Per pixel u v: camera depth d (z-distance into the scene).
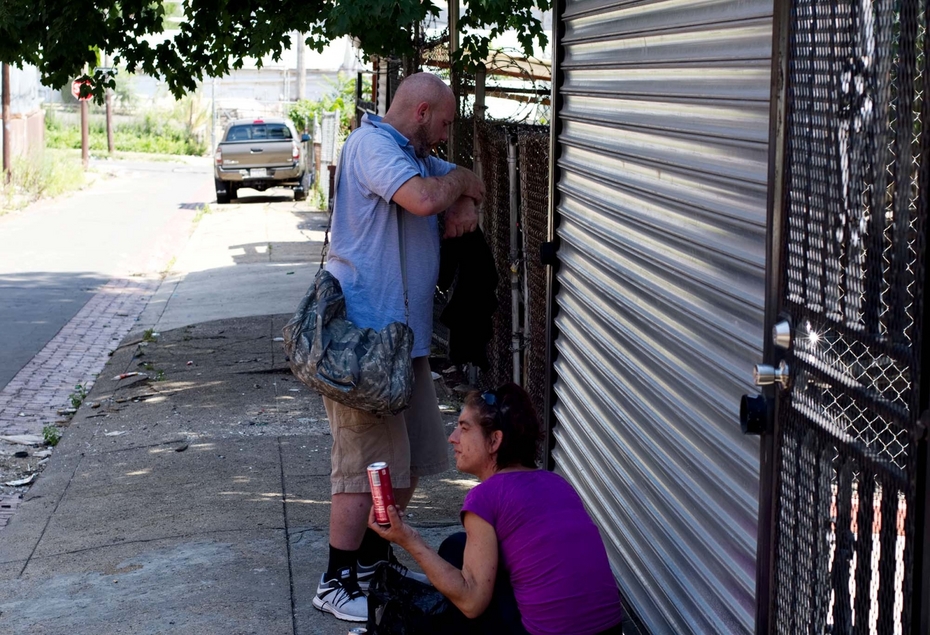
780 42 2.41
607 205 3.87
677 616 3.34
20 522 5.47
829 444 2.21
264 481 5.88
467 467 3.15
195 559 4.73
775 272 2.47
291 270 14.71
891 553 1.98
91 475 6.19
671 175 3.26
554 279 4.71
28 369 9.80
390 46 7.89
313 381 3.63
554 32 4.51
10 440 7.41
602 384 4.08
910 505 1.89
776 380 2.42
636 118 3.55
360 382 3.59
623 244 3.70
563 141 4.46
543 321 6.10
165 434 6.96
